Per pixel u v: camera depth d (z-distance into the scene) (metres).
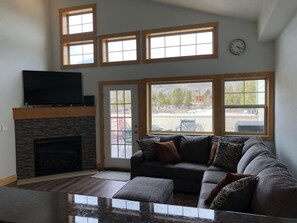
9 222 0.82
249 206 2.01
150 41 5.19
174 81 4.98
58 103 5.27
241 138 4.15
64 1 5.65
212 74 4.73
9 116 4.67
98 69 5.47
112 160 5.46
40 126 5.02
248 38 4.50
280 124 3.96
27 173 4.91
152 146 4.37
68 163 5.33
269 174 1.96
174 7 4.88
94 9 5.43
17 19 4.87
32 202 0.99
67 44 5.79
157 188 2.86
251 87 4.64
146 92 5.14
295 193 1.57
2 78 4.53
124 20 5.23
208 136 4.42
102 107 5.46
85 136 5.45
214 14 4.64
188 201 3.66
